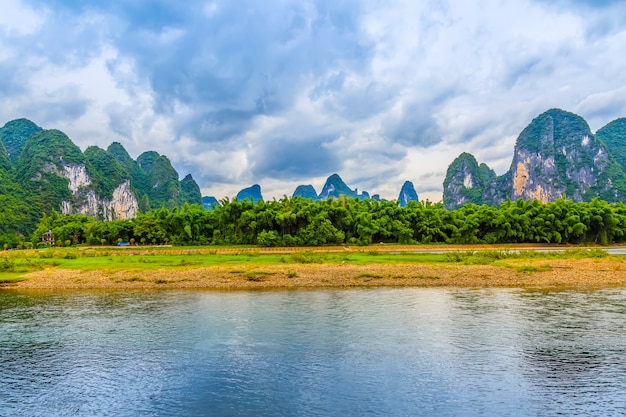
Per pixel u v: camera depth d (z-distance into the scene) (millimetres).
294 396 14984
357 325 24000
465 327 23172
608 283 37219
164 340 21703
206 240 84188
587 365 17406
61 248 81812
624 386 15422
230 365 18047
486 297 31719
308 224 78875
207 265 48250
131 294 35625
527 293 33250
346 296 33125
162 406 14438
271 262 50531
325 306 29391
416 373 16844
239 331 23172
